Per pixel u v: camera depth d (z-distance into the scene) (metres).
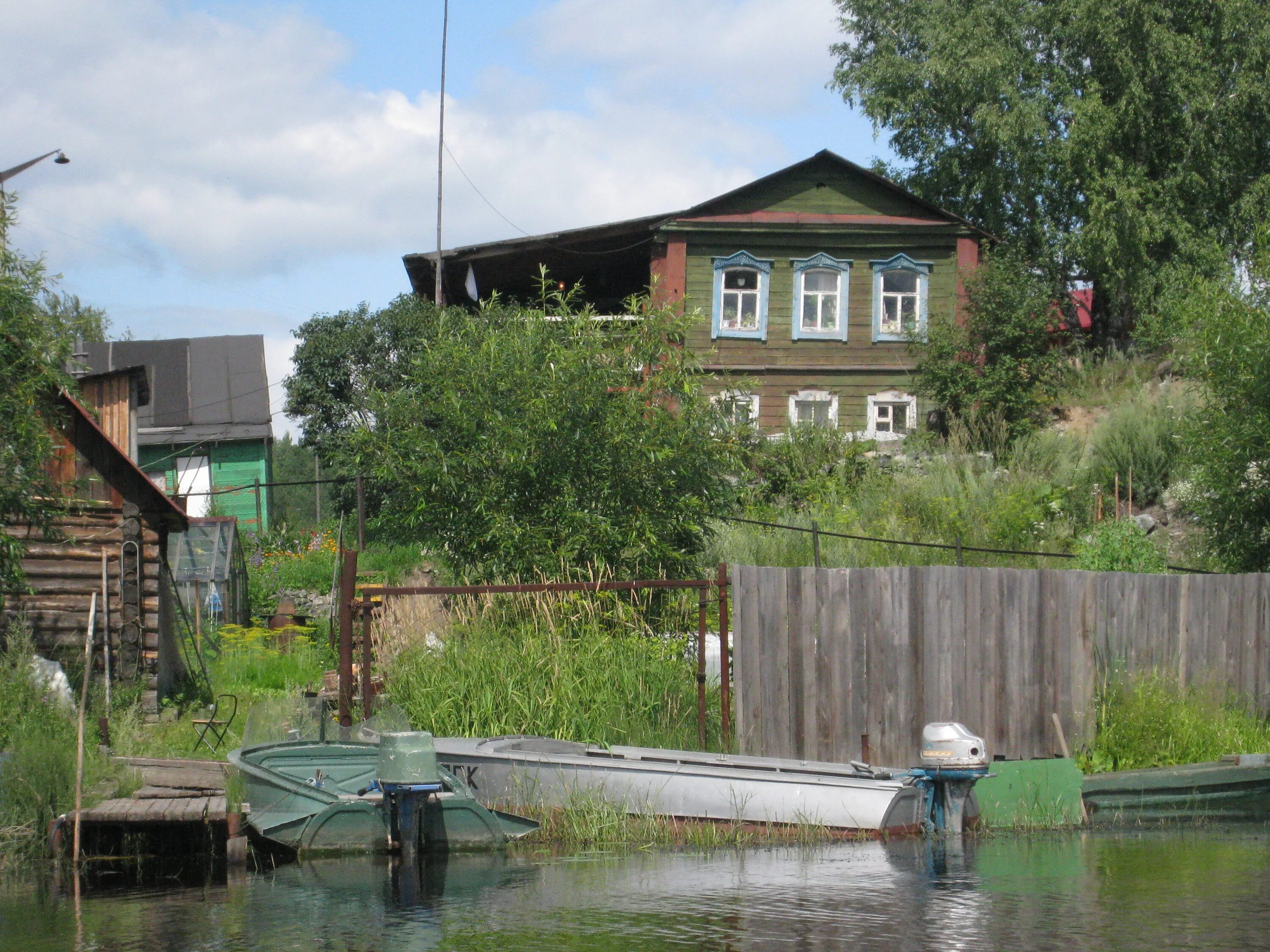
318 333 34.53
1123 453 26.23
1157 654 15.63
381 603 14.45
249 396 43.25
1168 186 36.75
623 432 17.08
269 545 31.97
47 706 14.96
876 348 34.09
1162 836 12.23
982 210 40.31
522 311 19.66
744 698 13.75
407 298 34.91
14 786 12.04
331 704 14.38
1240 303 19.06
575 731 13.70
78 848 11.38
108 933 8.77
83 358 27.70
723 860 11.12
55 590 18.72
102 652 18.67
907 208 34.44
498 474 17.14
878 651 14.05
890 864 10.85
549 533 16.69
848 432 31.95
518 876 10.57
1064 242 37.59
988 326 31.23
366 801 11.65
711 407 18.25
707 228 33.81
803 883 10.06
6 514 14.81
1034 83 38.31
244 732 15.18
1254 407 18.55
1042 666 14.58
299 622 26.28
